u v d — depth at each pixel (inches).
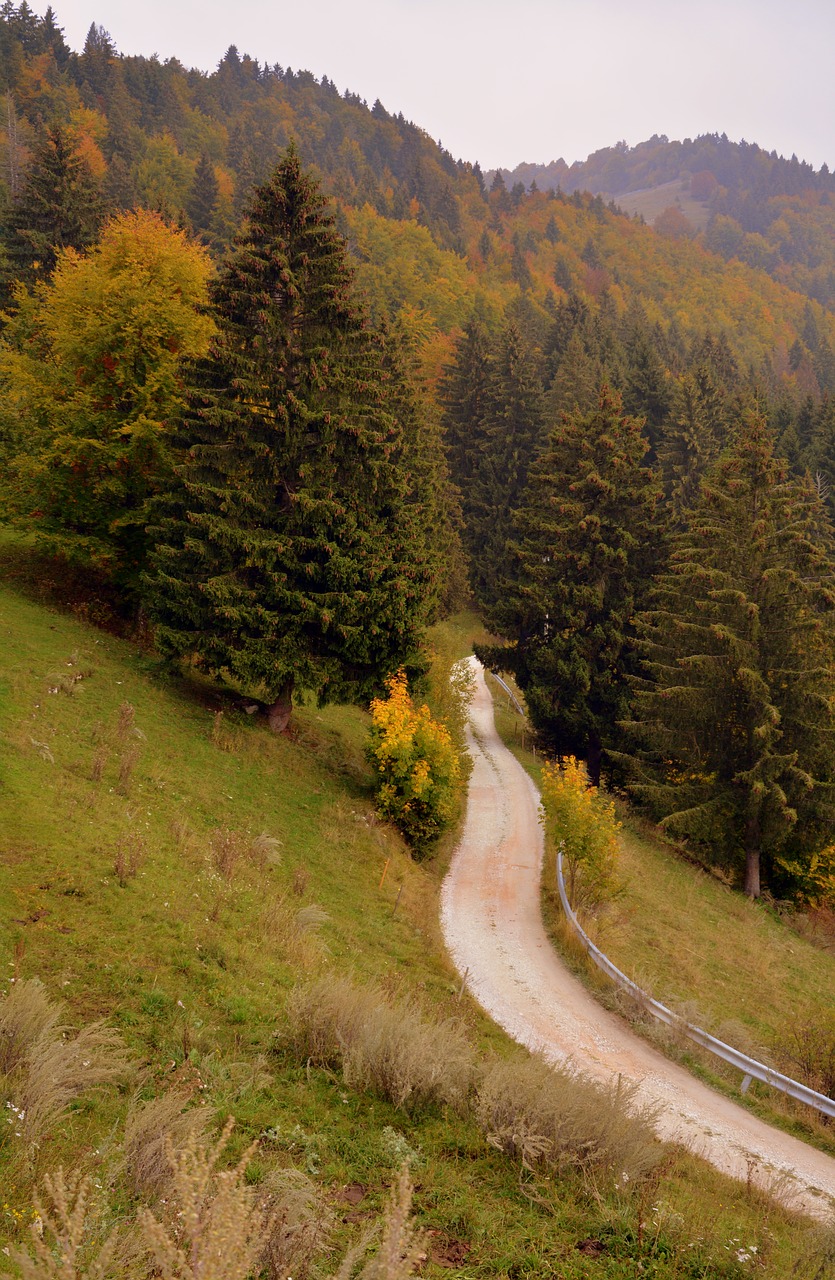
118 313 983.0
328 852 748.6
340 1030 373.1
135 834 550.6
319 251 938.7
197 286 1041.5
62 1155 245.4
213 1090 314.8
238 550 880.9
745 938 970.7
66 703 757.9
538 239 7322.8
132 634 1040.2
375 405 1457.9
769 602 1180.5
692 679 1232.2
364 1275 179.6
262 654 879.7
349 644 904.3
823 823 1165.7
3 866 454.6
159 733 804.6
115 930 430.3
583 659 1440.7
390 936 642.8
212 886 548.7
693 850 1245.1
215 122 6668.3
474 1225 267.1
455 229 7007.9
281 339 919.0
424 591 948.6
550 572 1508.4
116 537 1025.5
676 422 2351.1
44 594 1044.5
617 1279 253.4
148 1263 200.7
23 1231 202.7
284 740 965.2
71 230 1708.9
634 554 1485.0
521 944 745.0
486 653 1560.0
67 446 970.1
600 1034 595.8
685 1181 361.7
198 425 888.9
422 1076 348.8
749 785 1158.3
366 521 944.9
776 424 3088.1
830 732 1122.7
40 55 5772.6
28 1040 289.4
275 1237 215.2
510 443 2571.4
